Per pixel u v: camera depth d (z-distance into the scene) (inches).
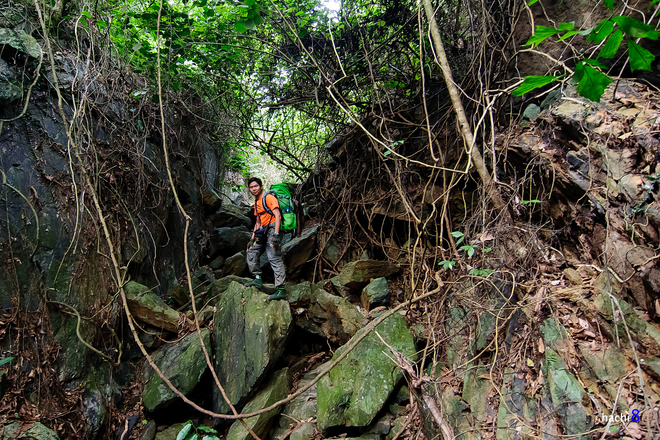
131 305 167.6
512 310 104.9
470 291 121.6
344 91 212.1
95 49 176.4
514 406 89.9
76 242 146.9
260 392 153.6
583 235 101.1
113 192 168.7
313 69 207.2
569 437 72.7
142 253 182.4
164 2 165.0
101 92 171.9
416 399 122.6
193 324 180.1
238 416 70.3
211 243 254.5
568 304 92.1
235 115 253.4
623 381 72.4
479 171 107.7
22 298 127.0
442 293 134.6
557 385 80.4
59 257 140.7
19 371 121.0
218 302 193.2
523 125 129.5
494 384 97.3
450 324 132.4
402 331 154.3
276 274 182.7
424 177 198.1
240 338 165.5
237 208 303.4
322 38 199.2
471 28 153.2
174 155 228.4
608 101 102.8
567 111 108.3
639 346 74.7
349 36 197.3
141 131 196.1
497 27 143.8
